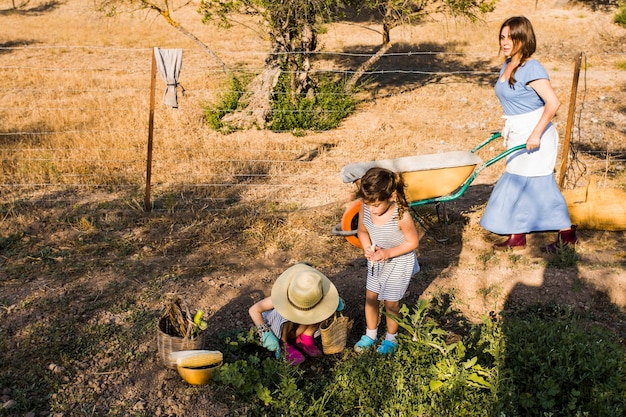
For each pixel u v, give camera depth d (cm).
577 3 2544
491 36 2105
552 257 600
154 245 633
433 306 527
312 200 776
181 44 2025
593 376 408
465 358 442
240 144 1008
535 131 546
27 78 1490
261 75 1177
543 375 414
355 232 580
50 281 553
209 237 652
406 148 1008
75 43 2022
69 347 457
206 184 814
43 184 802
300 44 1249
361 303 536
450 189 592
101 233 659
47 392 411
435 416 395
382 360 441
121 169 868
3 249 618
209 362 412
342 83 1341
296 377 439
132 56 1833
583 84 1469
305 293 419
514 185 584
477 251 623
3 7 2848
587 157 929
